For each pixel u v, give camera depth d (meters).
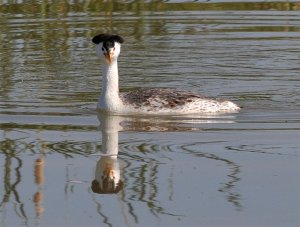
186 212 10.99
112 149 13.38
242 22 23.56
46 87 17.81
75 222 10.77
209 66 19.67
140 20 23.91
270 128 14.48
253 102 16.48
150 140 13.84
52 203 11.38
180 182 11.96
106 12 24.67
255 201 11.27
